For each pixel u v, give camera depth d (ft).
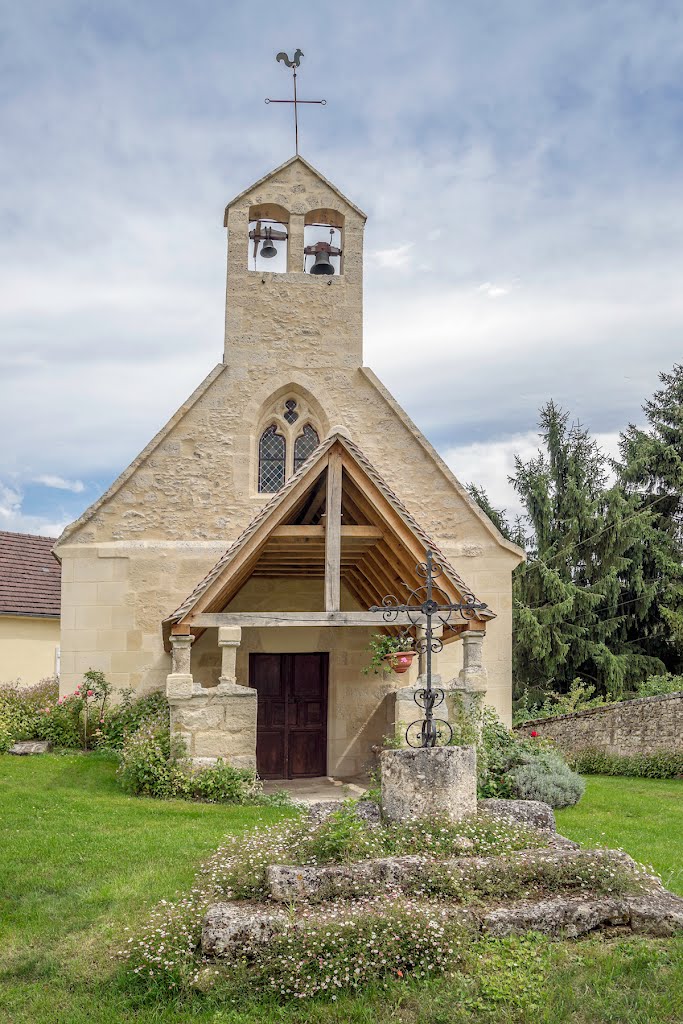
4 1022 15.46
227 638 33.71
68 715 40.52
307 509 40.45
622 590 87.71
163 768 32.40
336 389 45.78
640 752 50.67
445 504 45.37
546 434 96.43
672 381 91.81
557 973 16.11
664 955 16.79
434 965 16.39
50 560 80.02
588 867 19.51
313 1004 15.70
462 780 22.30
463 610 33.73
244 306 45.80
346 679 44.04
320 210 47.75
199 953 17.12
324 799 36.52
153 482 43.65
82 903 20.21
